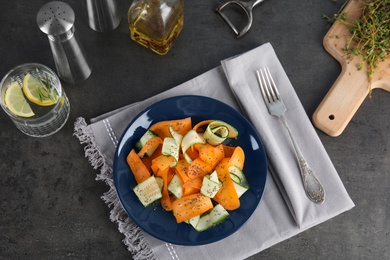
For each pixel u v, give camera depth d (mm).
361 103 871
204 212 785
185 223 789
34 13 878
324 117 850
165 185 783
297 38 890
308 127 842
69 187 825
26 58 867
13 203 818
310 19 895
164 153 769
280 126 845
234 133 804
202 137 806
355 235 834
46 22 729
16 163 829
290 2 898
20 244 810
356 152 858
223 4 880
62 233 814
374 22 853
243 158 790
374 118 868
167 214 794
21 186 823
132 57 875
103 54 872
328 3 897
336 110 851
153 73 872
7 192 820
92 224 817
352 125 864
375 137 863
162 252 807
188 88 850
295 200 806
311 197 820
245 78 851
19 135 835
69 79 848
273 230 814
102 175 820
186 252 808
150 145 786
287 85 854
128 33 882
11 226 812
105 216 819
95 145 830
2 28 872
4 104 789
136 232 807
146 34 840
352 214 839
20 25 874
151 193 769
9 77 802
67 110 846
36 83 804
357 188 848
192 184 778
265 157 790
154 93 867
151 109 795
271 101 846
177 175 785
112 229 817
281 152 835
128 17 833
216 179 765
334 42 876
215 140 794
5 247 809
